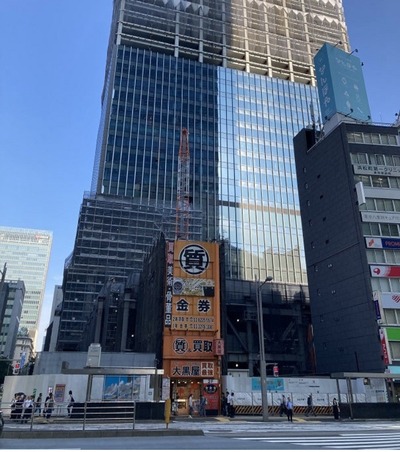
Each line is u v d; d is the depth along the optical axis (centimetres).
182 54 12631
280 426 2367
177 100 11331
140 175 9806
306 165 5697
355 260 4525
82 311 6856
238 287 7481
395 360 3962
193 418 3086
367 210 4622
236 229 10412
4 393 3086
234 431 1967
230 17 13838
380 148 4975
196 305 3797
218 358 3662
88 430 1770
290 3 15312
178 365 3584
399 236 4534
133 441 1478
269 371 6894
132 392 3105
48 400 2795
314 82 13938
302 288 7856
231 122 11731
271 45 13988
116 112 10419
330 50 5975
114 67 11075
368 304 4262
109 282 6588
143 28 12138
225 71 12469
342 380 3675
